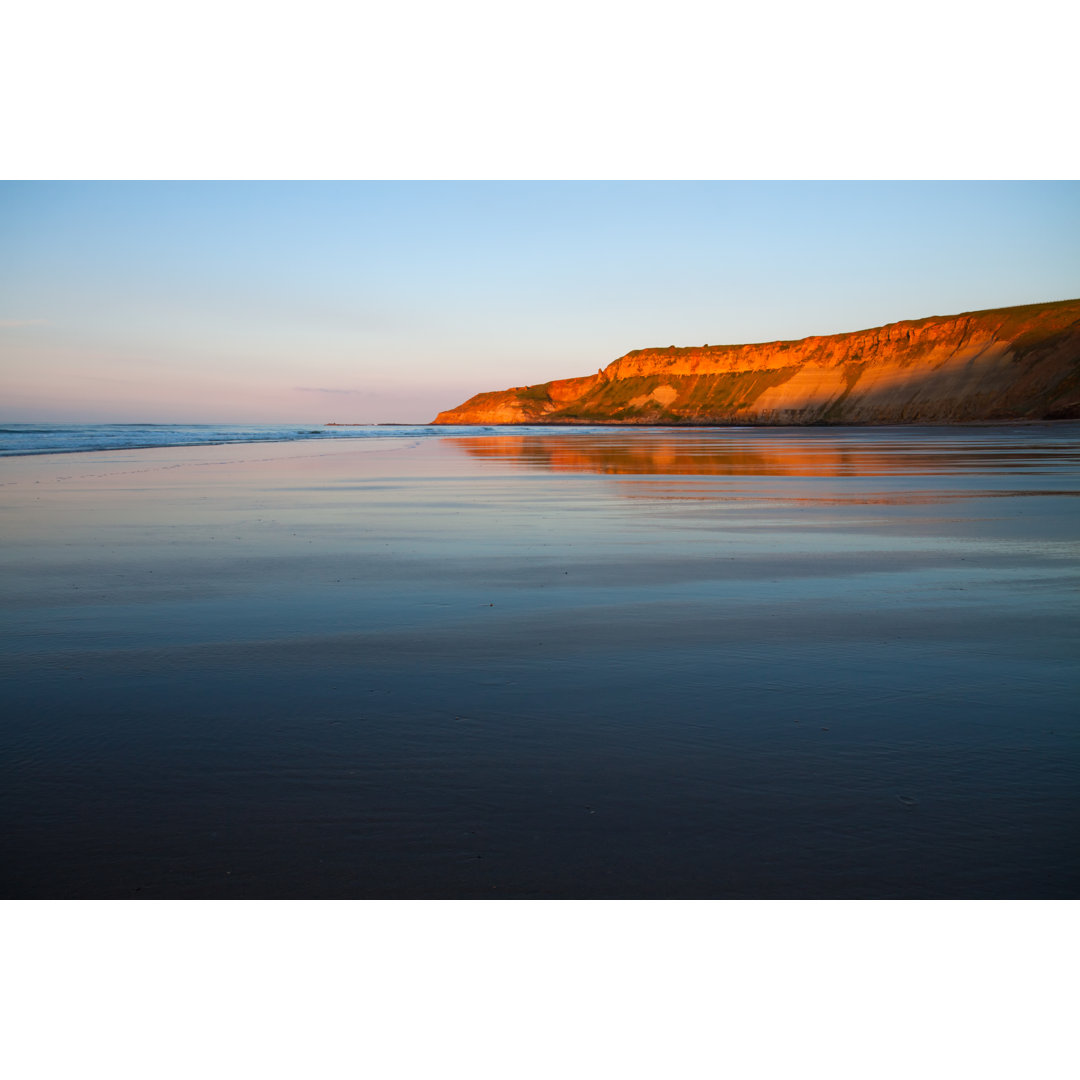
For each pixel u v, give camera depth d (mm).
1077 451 36812
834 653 5594
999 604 7051
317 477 22375
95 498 16203
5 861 3051
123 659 5484
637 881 2922
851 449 41375
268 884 2922
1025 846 3121
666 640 5938
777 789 3551
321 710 4516
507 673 5172
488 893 2869
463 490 18406
